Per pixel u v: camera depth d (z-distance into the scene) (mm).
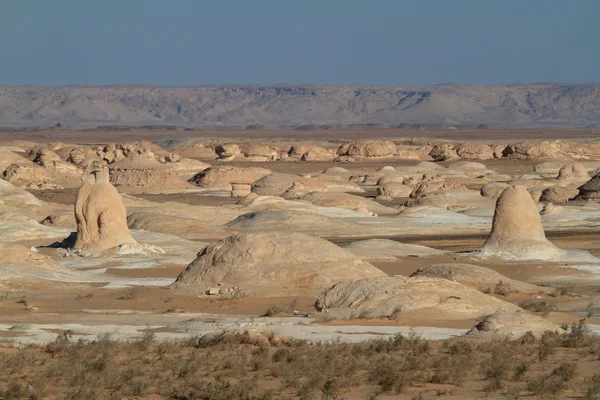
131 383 36094
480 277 67812
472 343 43625
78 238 92188
